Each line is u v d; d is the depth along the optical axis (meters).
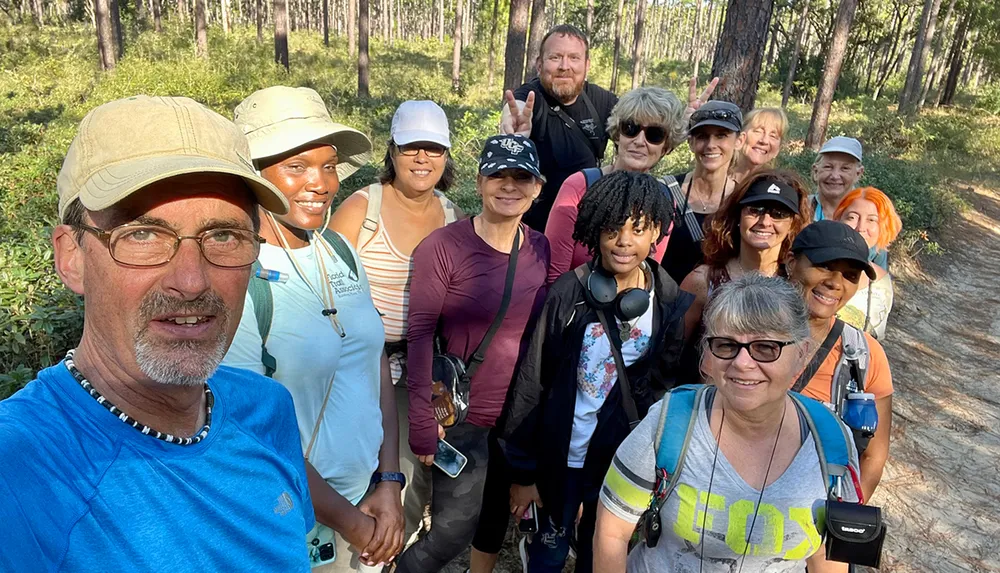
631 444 1.83
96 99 17.33
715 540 1.74
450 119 15.38
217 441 1.20
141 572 1.02
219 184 1.08
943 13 35.38
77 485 0.97
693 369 2.62
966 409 5.62
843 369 2.24
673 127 3.17
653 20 58.94
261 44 29.42
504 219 2.46
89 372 1.06
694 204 3.25
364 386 2.11
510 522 3.47
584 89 3.86
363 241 2.71
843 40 16.27
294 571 1.33
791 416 1.77
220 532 1.15
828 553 1.70
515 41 13.27
